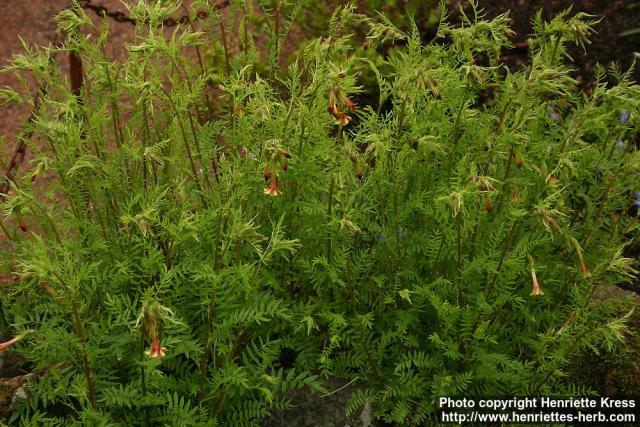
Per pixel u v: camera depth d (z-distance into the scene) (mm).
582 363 3039
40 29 4918
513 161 3008
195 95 2703
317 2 4809
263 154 2449
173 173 3033
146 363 2330
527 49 5027
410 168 2875
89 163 2471
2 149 3191
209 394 2516
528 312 2842
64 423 2570
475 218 2734
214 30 3703
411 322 2830
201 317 2811
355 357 2857
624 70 4797
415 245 2910
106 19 2818
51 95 2900
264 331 2840
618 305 3197
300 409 2832
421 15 5156
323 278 2760
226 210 2467
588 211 3062
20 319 2623
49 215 2742
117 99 2939
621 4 5117
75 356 2520
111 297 2715
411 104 2723
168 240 2643
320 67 2531
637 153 2904
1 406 2729
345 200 2736
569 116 3203
